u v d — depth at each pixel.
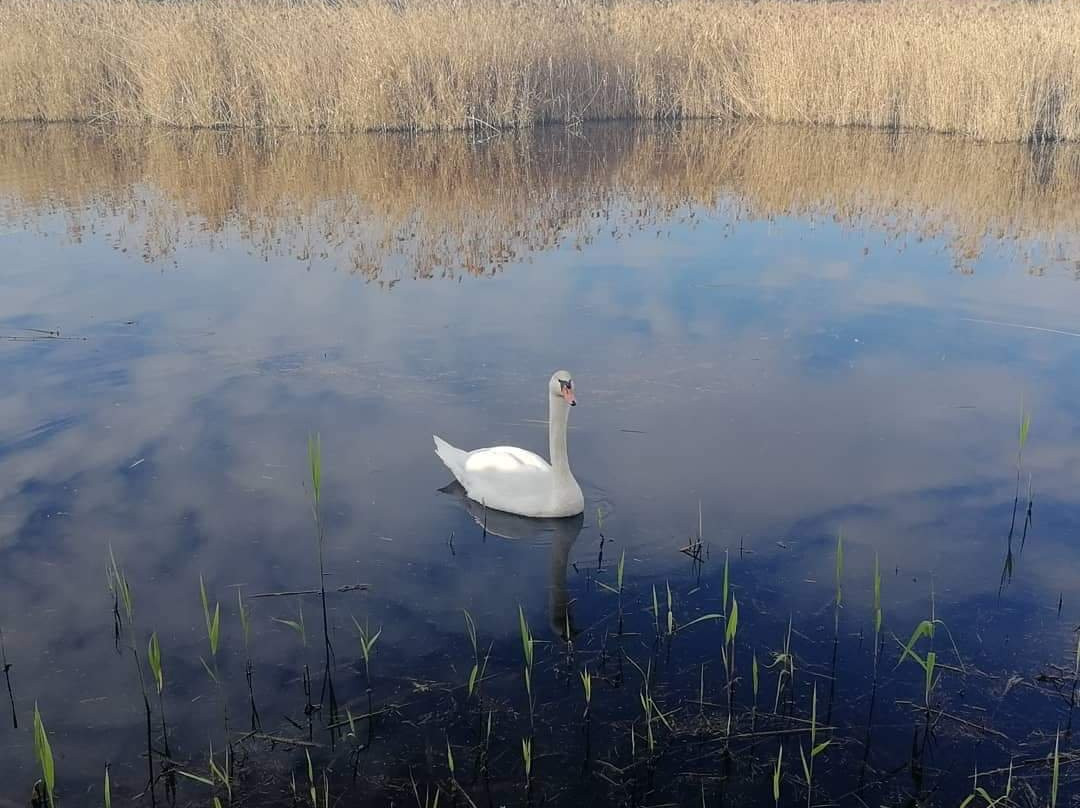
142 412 9.18
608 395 9.73
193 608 6.34
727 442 8.72
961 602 6.41
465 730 5.35
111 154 22.23
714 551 7.04
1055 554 6.95
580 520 7.51
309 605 6.40
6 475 7.96
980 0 34.12
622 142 24.59
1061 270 13.92
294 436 8.77
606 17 29.22
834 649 5.98
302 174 20.14
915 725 5.38
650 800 4.90
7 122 26.75
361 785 4.98
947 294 12.89
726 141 24.92
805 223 16.66
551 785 4.99
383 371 10.27
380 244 15.14
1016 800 4.85
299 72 24.95
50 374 10.04
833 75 27.17
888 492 7.82
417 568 6.86
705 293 12.98
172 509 7.51
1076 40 23.70
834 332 11.49
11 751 5.15
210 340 11.08
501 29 26.31
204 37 25.81
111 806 4.81
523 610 6.38
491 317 11.97
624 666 5.86
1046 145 23.67
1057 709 5.46
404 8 27.52
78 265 13.92
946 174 20.52
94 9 28.45
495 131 25.53
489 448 8.03
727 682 5.71
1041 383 9.96
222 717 5.42
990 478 8.02
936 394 9.71
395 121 25.05
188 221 16.44
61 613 6.27
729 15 30.14
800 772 5.07
